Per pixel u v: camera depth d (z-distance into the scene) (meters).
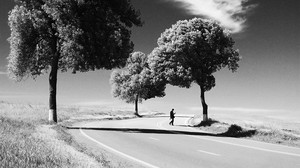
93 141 18.17
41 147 10.45
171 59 42.81
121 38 28.94
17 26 28.88
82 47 27.38
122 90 87.44
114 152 14.41
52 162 8.44
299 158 14.03
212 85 43.34
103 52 28.17
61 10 26.61
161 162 12.24
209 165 11.86
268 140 22.44
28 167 7.41
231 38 42.78
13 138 11.34
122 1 29.69
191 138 21.70
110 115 64.50
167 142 18.89
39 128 18.72
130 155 13.70
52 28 29.75
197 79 43.06
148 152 14.71
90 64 29.12
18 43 29.94
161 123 43.81
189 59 42.03
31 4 28.86
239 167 11.62
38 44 31.77
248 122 34.22
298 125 33.44
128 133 24.19
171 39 43.62
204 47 41.66
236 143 19.39
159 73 44.69
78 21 27.19
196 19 42.97
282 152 15.85
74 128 27.17
